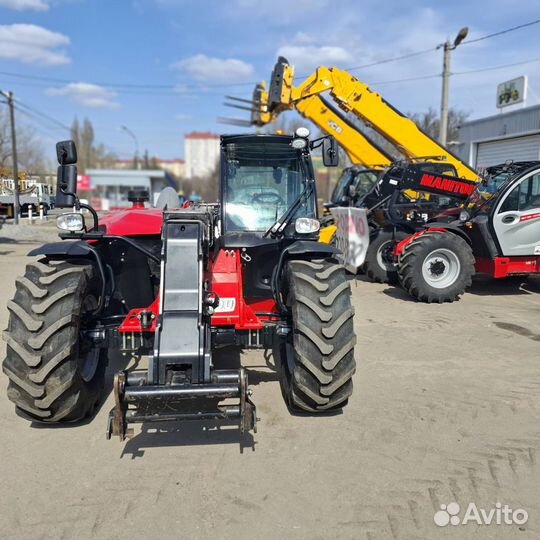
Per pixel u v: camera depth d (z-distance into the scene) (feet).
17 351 9.89
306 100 34.53
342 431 11.25
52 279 10.37
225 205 13.48
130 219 13.16
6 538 7.89
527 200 24.50
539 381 14.21
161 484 9.28
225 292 11.30
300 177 13.75
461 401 12.86
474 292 26.96
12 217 62.13
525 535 8.09
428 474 9.68
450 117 73.87
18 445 10.59
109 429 9.16
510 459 10.22
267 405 12.45
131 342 11.11
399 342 17.72
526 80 58.80
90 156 206.39
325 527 8.21
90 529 8.11
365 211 27.78
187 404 9.62
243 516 8.45
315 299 10.73
